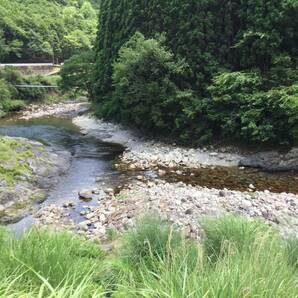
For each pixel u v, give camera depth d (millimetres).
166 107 21781
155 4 24000
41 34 64000
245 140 19969
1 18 58219
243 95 19156
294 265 4367
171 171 17562
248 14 20594
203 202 12180
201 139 20672
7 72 43750
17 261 3754
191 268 3750
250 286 2855
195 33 21469
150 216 6137
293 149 18172
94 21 86438
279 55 19766
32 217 12008
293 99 16922
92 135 26703
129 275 4199
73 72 38375
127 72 22047
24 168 15695
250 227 5602
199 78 21406
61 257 4188
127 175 16906
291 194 13914
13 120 34594
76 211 12391
